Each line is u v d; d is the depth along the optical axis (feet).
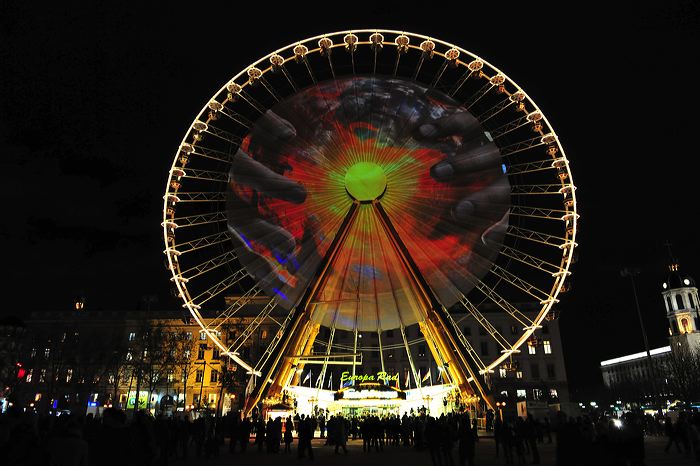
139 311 323.16
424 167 167.43
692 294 441.68
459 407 156.87
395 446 122.11
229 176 168.86
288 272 168.86
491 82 163.53
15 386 257.55
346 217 159.84
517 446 78.43
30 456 27.81
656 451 103.35
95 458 30.83
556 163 159.33
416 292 156.15
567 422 41.98
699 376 269.85
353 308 183.11
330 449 114.83
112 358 266.77
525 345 326.65
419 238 167.53
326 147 168.55
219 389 293.84
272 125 172.96
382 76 172.35
